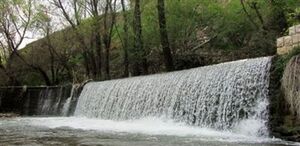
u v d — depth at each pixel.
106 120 22.59
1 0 37.59
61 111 29.95
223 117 15.41
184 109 17.69
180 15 31.47
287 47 13.91
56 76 39.31
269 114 13.17
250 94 14.34
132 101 21.66
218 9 31.86
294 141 11.78
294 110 12.10
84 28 35.12
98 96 25.72
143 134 14.10
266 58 14.09
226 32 31.58
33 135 14.03
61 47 39.16
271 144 11.09
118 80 24.03
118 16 35.66
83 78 37.84
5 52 39.25
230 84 15.34
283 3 25.39
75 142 11.71
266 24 28.05
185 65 31.17
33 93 32.31
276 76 13.40
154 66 33.34
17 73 38.81
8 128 17.34
